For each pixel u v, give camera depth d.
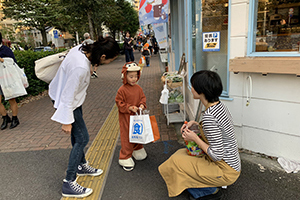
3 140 4.04
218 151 1.87
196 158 2.10
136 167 2.99
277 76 2.62
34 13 27.64
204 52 3.49
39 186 2.71
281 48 2.66
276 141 2.84
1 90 4.38
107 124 4.60
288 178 2.55
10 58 4.38
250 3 2.63
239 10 2.72
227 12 2.92
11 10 27.42
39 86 7.69
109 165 3.06
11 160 3.32
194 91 1.98
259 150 3.02
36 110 5.87
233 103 3.06
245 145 3.14
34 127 4.64
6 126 4.64
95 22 18.91
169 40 8.52
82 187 2.48
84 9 16.92
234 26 2.80
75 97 2.21
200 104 2.74
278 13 2.61
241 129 3.11
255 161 2.90
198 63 3.69
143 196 2.43
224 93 3.14
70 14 17.72
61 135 4.20
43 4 28.61
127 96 2.83
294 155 2.74
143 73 11.40
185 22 4.31
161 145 3.58
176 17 6.14
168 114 4.52
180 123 4.42
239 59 2.69
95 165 3.07
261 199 2.27
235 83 2.97
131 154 2.95
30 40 26.41
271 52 2.64
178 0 5.52
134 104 2.88
